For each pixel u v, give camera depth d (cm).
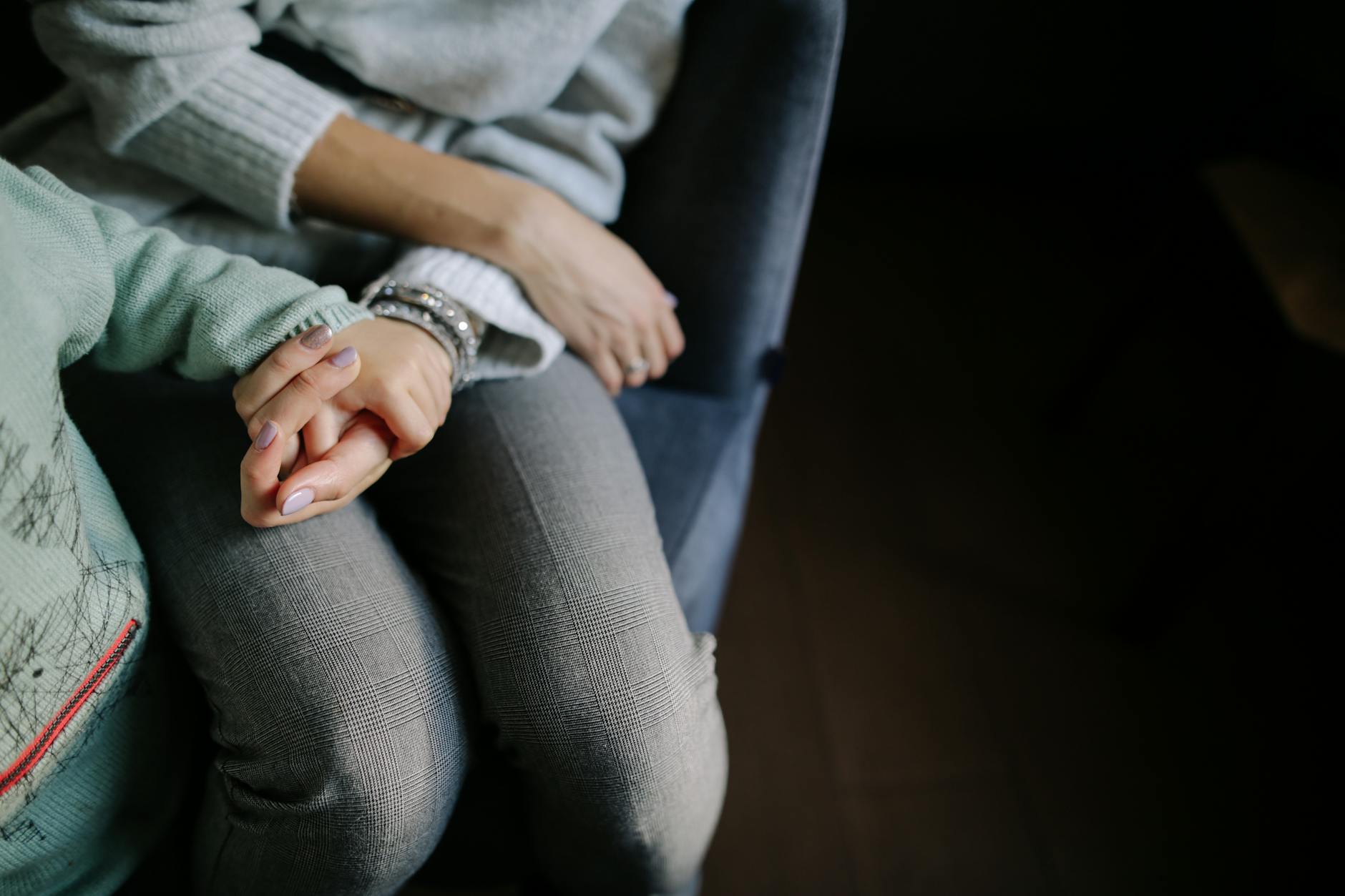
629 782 53
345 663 49
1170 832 108
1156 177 194
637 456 76
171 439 57
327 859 50
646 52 68
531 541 56
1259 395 107
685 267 77
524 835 65
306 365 51
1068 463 146
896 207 189
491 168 69
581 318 67
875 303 169
